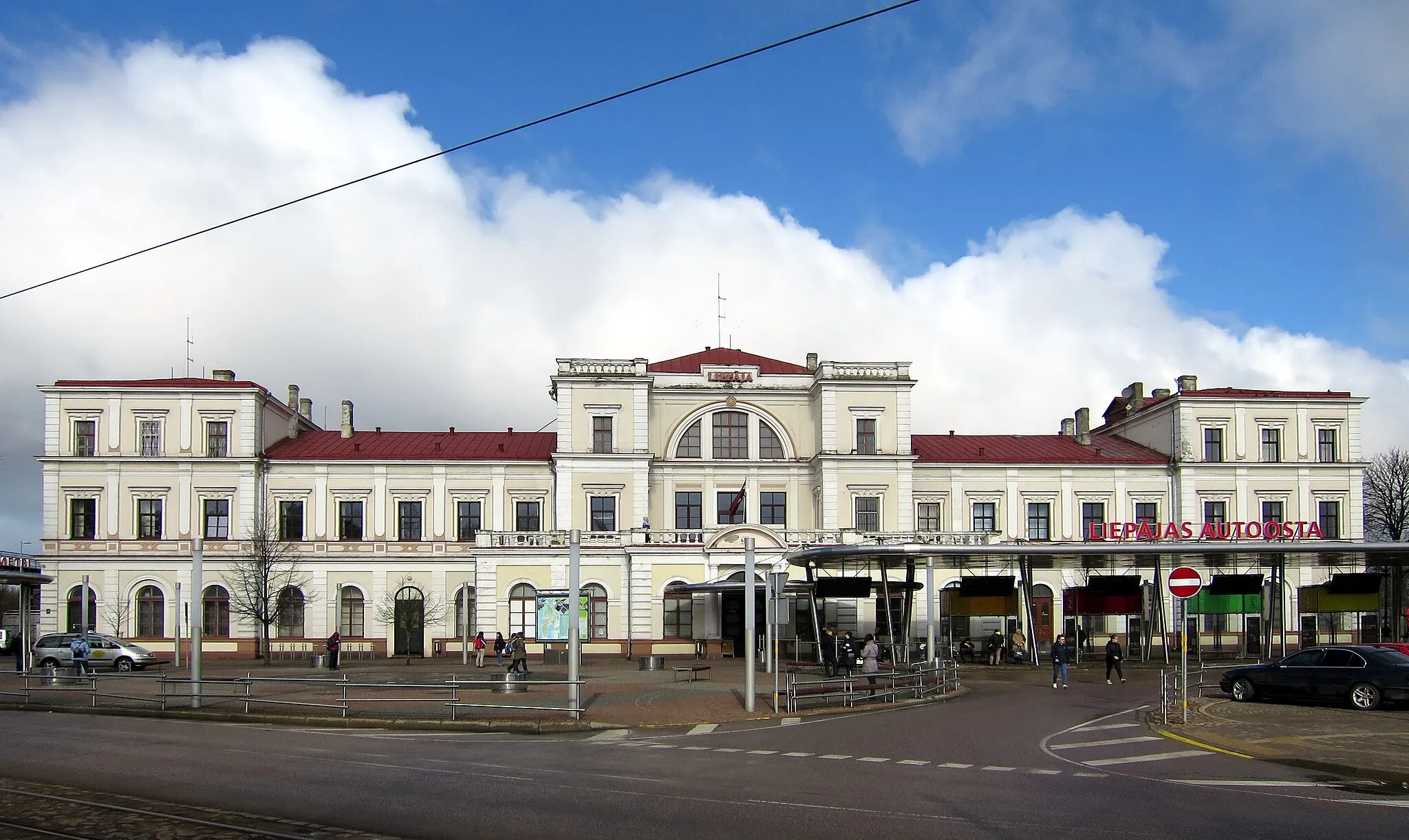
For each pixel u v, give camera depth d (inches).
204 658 2471.7
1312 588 2028.8
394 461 2632.9
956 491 2699.3
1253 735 956.6
